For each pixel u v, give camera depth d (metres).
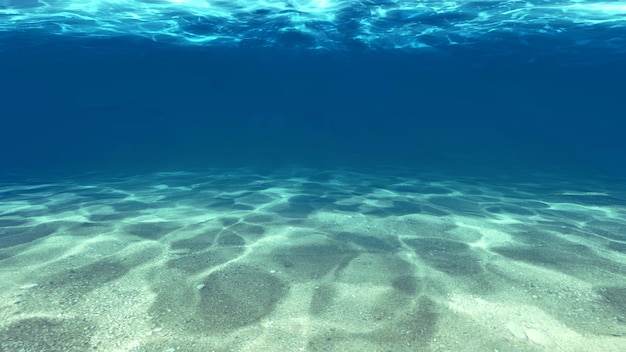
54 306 2.85
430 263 3.91
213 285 3.30
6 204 7.51
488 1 13.21
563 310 2.86
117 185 10.49
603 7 13.46
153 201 7.62
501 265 3.83
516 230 5.34
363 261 3.97
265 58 29.42
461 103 69.69
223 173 13.81
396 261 3.98
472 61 28.36
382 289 3.26
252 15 15.52
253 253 4.20
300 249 4.37
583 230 5.38
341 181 11.37
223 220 5.80
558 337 2.50
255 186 10.01
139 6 14.22
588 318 2.73
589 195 9.29
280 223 5.64
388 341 2.47
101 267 3.69
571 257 4.09
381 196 8.41
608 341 2.44
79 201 7.72
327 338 2.50
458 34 18.58
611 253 4.25
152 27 17.41
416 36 19.38
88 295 3.05
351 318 2.76
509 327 2.62
